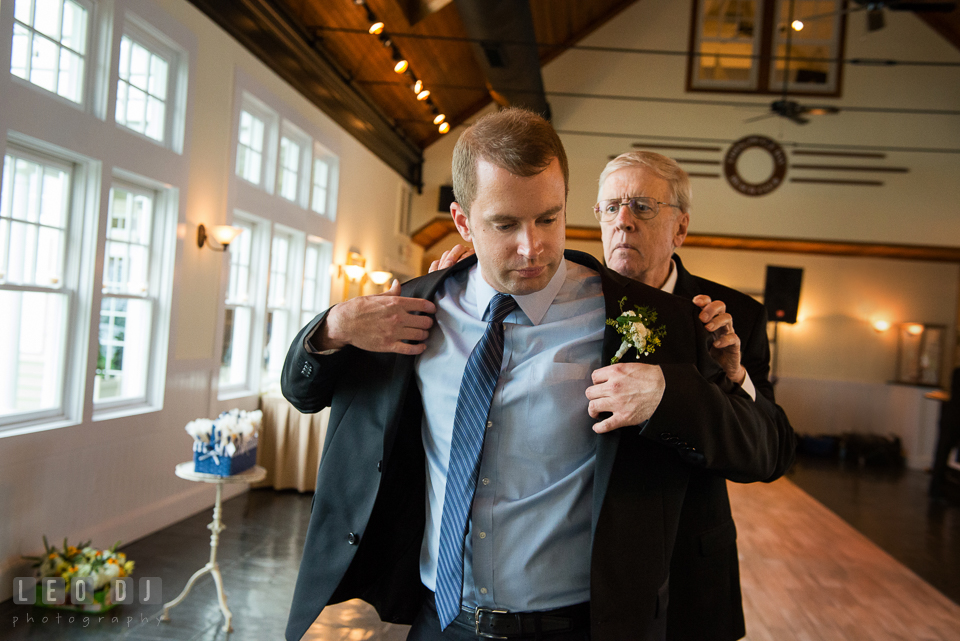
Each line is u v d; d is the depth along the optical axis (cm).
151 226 482
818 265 1270
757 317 173
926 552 604
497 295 126
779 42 1173
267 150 652
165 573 409
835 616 393
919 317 1251
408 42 833
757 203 1166
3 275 361
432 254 1375
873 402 1238
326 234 798
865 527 690
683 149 1173
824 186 1161
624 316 116
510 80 890
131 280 467
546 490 120
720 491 152
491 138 109
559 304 129
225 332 616
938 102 1152
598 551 112
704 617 146
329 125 791
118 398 461
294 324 730
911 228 1148
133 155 432
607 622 111
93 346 409
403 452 137
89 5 399
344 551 128
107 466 429
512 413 122
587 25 1171
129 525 455
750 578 455
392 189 1073
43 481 375
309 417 618
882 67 1161
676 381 110
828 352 1263
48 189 390
